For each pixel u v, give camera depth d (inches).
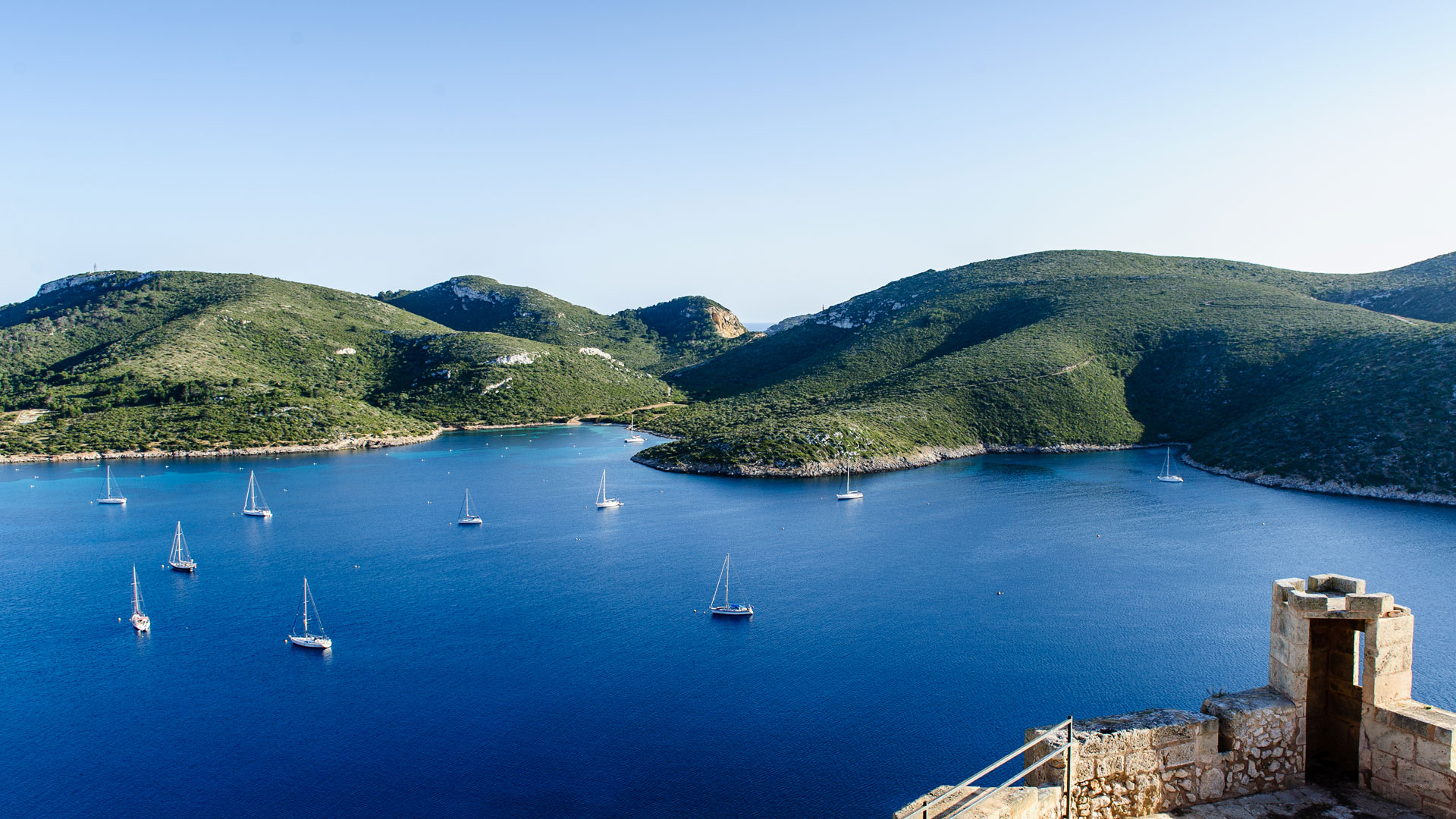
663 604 3075.8
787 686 2321.6
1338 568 3363.7
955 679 2342.5
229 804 1787.6
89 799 1814.7
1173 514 4490.7
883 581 3336.6
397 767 1920.5
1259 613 2869.1
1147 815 479.5
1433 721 454.9
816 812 1717.5
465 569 3582.7
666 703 2220.7
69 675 2453.2
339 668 2487.7
